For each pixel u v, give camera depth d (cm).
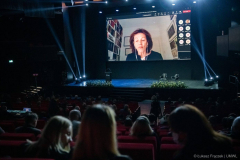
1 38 1627
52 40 1892
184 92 1578
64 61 1980
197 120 145
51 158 209
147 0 1825
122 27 2030
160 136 461
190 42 1866
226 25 1667
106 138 134
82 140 136
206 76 1947
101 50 2214
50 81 1928
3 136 344
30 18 1744
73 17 2033
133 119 947
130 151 286
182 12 1850
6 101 1155
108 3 1934
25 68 1739
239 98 1330
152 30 1947
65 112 867
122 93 1728
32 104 1148
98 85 1784
